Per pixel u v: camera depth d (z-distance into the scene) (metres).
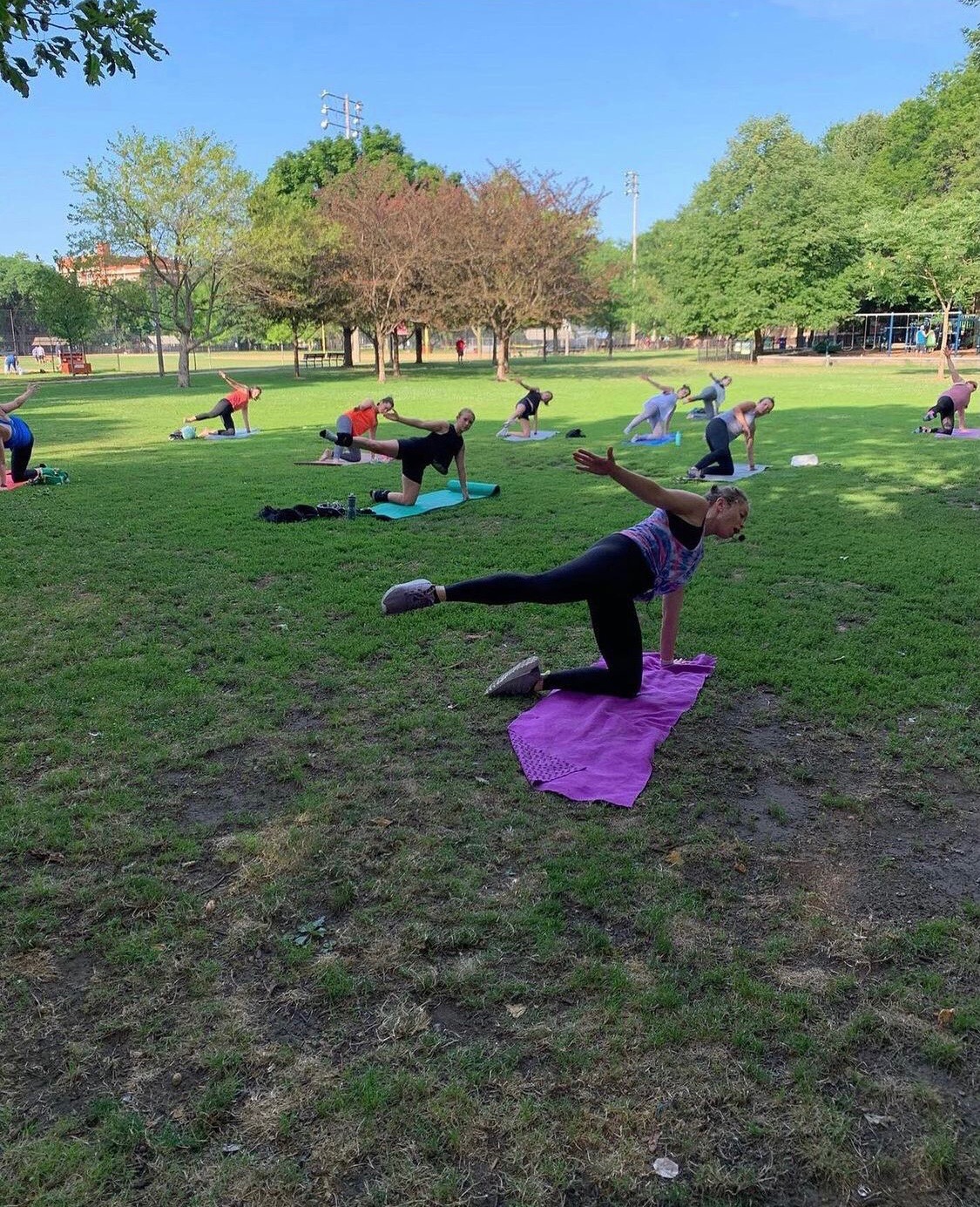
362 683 5.04
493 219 34.94
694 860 3.31
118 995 2.64
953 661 5.27
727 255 44.22
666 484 11.49
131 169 28.48
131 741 4.30
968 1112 2.23
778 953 2.79
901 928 2.92
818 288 42.78
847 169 54.03
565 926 2.94
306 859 3.32
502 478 12.10
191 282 32.78
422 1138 2.16
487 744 4.29
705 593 6.76
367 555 7.90
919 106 45.66
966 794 3.79
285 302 34.81
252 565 7.56
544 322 36.56
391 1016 2.55
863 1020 2.51
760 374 37.50
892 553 7.78
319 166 53.94
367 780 3.93
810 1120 2.20
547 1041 2.46
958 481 11.35
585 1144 2.14
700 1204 2.00
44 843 3.43
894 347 54.28
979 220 32.75
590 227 37.75
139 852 3.38
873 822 3.57
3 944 2.85
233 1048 2.43
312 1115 2.22
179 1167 2.08
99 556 7.88
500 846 3.42
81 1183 2.04
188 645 5.66
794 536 8.54
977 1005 2.57
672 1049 2.42
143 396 28.09
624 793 3.76
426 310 35.97
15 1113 2.24
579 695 4.75
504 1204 2.00
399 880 3.20
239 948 2.85
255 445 15.72
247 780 3.95
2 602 6.55
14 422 11.41
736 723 4.52
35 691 4.89
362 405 13.71
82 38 5.55
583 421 19.48
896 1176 2.07
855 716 4.55
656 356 59.91
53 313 42.22
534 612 6.23
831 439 15.68
